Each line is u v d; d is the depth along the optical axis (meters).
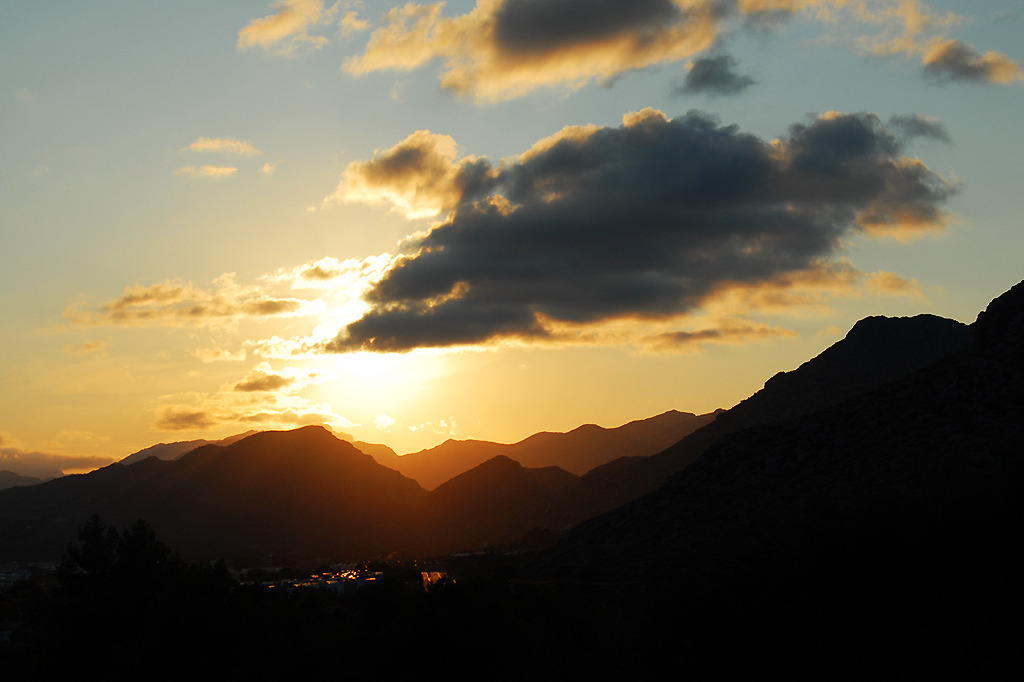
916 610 17.91
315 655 35.81
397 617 37.66
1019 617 16.98
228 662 32.53
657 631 20.84
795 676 18.84
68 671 35.06
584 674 35.69
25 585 86.56
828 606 18.89
